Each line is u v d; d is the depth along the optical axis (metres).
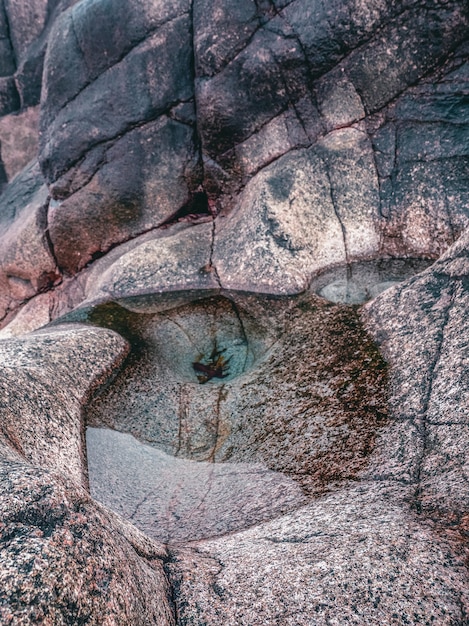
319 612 2.85
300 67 7.90
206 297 7.44
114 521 3.23
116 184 9.48
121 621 2.61
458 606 2.77
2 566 2.47
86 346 6.08
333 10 7.45
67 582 2.54
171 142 9.09
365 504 3.63
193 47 8.47
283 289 7.15
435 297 5.24
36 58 13.38
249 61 8.04
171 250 8.23
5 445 3.80
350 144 7.97
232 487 4.36
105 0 8.79
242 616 2.94
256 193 8.05
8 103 13.80
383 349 5.20
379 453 4.11
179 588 3.18
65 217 9.97
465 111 7.32
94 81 9.29
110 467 4.78
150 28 8.66
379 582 2.93
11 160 14.02
